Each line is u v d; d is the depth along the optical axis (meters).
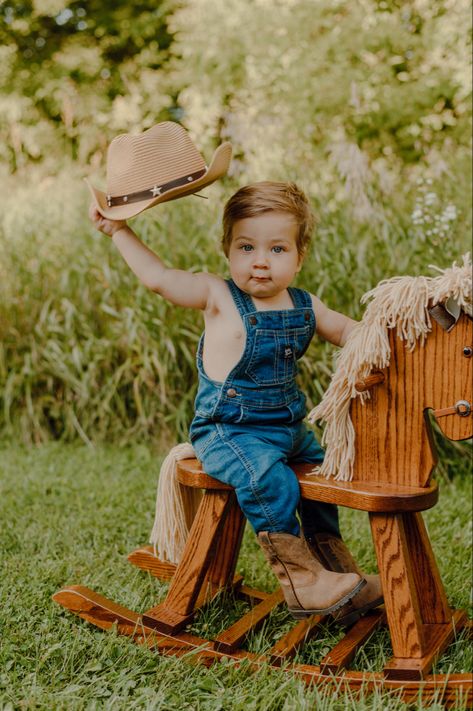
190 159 1.94
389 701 1.62
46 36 9.98
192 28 7.61
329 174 4.20
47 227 4.54
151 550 2.37
